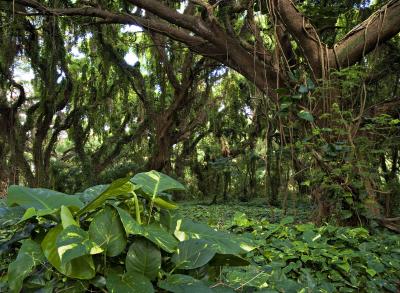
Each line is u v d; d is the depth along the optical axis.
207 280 1.86
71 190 18.19
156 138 16.33
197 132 21.67
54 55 14.99
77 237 1.56
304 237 4.51
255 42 7.23
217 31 7.73
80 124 18.72
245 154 18.03
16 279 1.61
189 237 1.91
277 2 6.62
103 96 18.61
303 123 6.30
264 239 4.43
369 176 5.64
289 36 7.37
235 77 18.36
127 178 1.69
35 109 17.81
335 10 7.54
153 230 1.72
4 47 14.46
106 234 1.63
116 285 1.55
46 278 1.66
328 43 9.05
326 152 5.60
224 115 19.47
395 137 6.31
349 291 3.75
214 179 20.91
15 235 1.85
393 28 6.47
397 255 4.70
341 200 6.03
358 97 6.69
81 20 12.26
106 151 19.48
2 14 13.30
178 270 1.78
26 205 1.80
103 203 1.78
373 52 6.92
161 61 16.08
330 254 4.14
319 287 3.33
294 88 6.39
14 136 17.33
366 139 5.83
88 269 1.59
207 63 14.62
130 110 20.06
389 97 7.38
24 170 17.62
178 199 19.66
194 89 16.11
